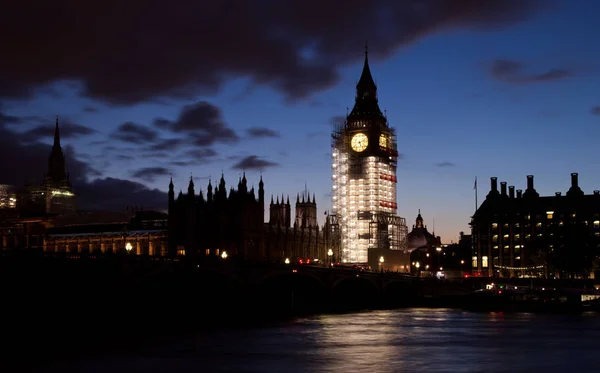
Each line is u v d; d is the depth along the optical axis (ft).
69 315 352.90
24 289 335.67
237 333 358.84
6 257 327.26
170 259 427.33
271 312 530.27
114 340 317.42
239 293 476.13
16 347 286.66
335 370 244.42
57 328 345.92
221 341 321.93
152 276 404.57
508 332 379.96
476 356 280.72
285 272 518.78
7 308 328.70
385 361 265.95
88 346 293.84
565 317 506.48
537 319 483.92
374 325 422.82
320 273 568.00
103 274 370.12
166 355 273.13
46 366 242.58
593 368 251.39
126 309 386.32
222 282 479.82
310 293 585.22
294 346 307.58
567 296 641.81
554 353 290.97
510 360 270.26
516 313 555.69
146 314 415.44
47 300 345.10
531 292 653.71
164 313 435.94
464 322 452.35
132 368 241.96
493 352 293.02
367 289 651.25
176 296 451.94
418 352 292.20
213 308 479.41
